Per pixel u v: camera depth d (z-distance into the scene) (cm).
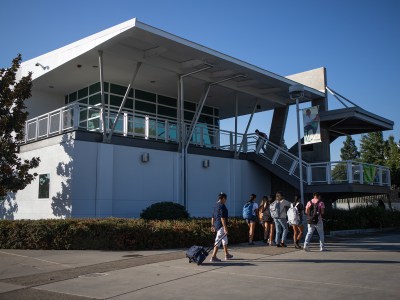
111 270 942
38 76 1997
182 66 1888
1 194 1466
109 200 1638
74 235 1260
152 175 1811
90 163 1614
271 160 2192
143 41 1584
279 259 1098
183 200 1905
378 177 2208
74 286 796
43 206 1698
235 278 855
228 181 2152
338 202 3600
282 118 2580
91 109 1727
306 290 745
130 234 1262
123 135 1741
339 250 1292
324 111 2356
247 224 1525
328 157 2453
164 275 888
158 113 2353
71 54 1752
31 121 1892
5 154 1480
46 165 1719
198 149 2030
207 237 1386
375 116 2416
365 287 761
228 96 2431
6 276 886
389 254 1192
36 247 1262
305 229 1759
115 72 1964
